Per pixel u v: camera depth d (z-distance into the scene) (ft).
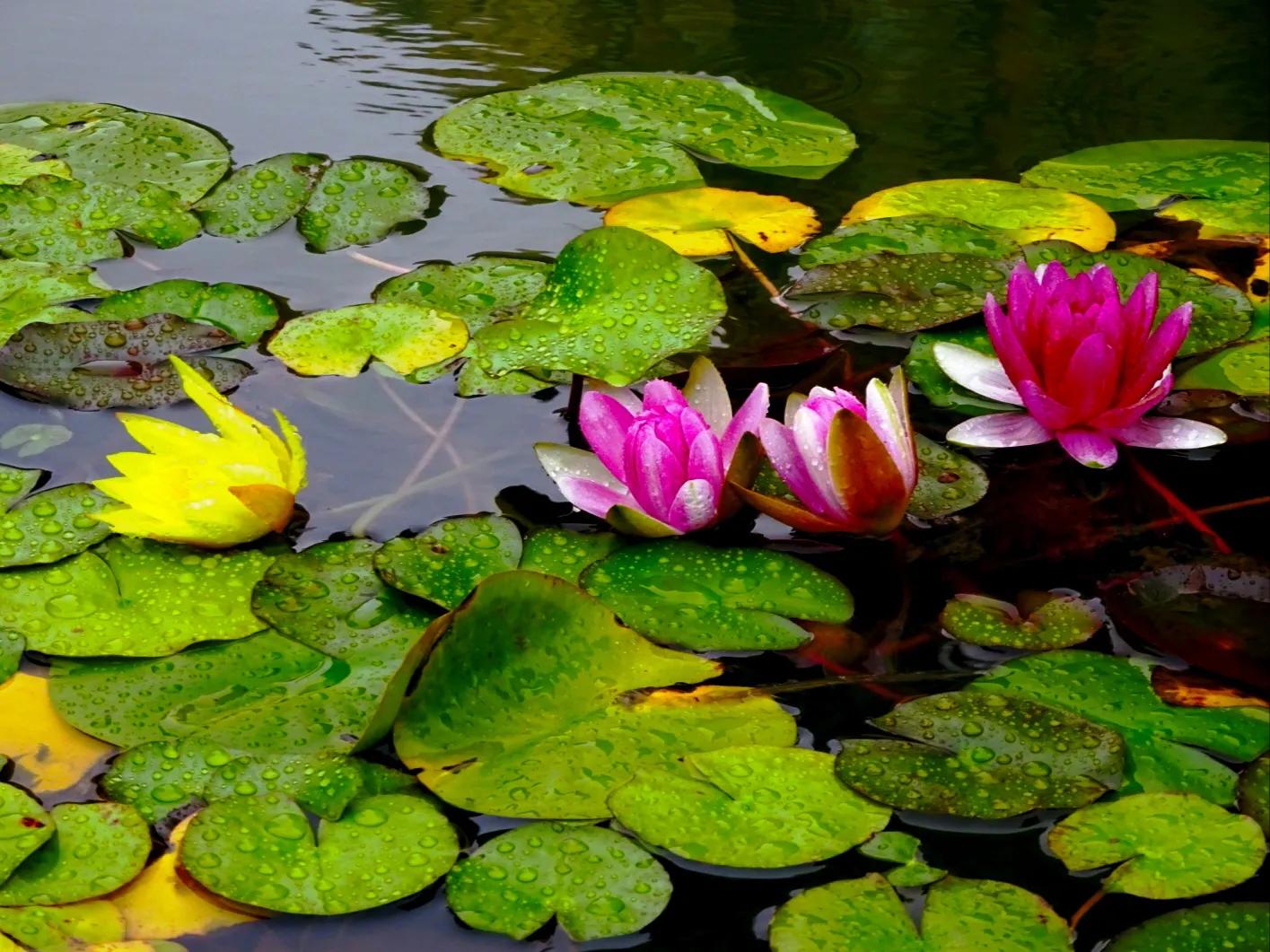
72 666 6.98
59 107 8.75
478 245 8.02
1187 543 7.25
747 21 10.85
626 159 8.38
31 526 7.21
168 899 6.67
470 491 7.34
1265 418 7.52
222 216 8.11
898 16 11.00
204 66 9.70
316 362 7.64
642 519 7.20
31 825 6.72
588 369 7.55
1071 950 6.60
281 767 6.83
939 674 7.01
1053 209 8.11
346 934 6.64
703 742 6.88
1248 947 6.60
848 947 6.61
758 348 7.68
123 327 7.68
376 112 8.93
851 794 6.81
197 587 7.12
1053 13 11.10
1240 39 10.51
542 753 6.86
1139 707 6.93
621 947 6.63
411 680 6.87
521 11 11.12
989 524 7.31
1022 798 6.79
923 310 7.75
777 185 8.29
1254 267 7.91
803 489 7.23
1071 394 7.37
